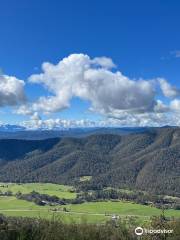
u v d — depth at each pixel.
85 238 24.56
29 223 24.81
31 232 24.05
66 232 24.38
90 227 25.33
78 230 24.88
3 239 23.11
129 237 26.02
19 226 24.22
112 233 25.81
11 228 23.91
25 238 23.44
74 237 24.22
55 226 24.58
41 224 24.77
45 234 24.03
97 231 25.45
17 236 23.45
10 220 25.53
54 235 23.98
